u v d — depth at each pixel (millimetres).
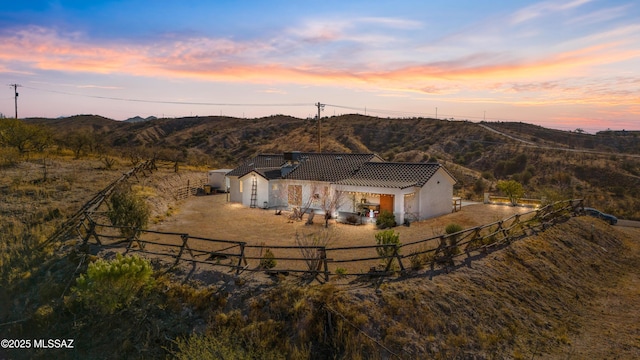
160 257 15883
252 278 13820
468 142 80688
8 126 37344
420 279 14453
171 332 12016
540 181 58750
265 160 37750
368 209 27500
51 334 12273
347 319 11695
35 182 26203
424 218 28125
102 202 22125
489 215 30250
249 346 11094
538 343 13031
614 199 47344
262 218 27141
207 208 31109
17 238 17328
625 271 22172
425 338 11820
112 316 12445
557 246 22109
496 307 14141
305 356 10859
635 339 13922
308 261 15070
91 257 15484
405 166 30203
